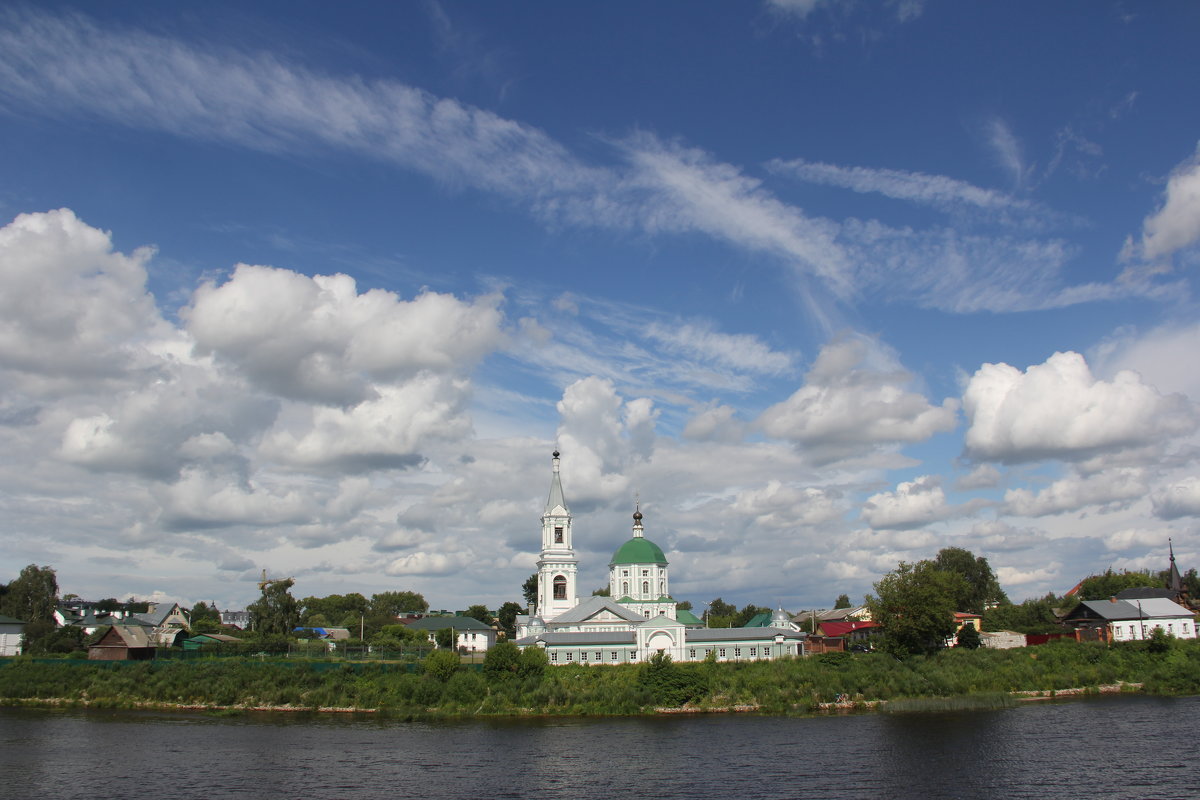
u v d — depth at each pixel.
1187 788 93.31
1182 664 172.88
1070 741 118.44
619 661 181.12
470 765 110.00
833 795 93.50
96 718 151.50
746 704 155.62
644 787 97.69
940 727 132.00
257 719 150.00
